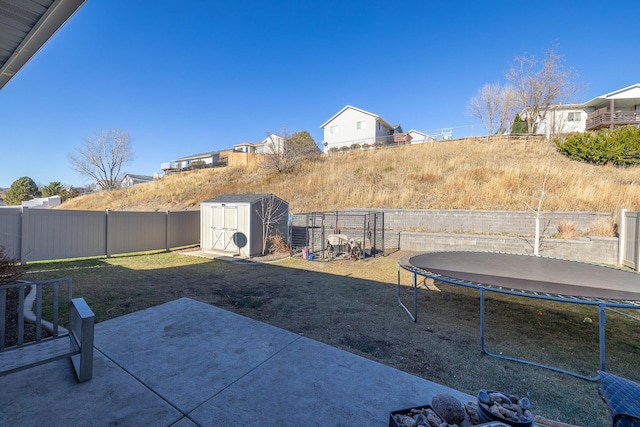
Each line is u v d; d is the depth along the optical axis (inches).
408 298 203.3
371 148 890.1
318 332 142.6
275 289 221.3
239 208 375.9
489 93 1069.8
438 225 426.6
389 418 76.3
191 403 85.4
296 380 98.3
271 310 173.6
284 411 82.6
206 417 79.6
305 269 297.3
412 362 115.6
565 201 408.2
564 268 169.9
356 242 358.6
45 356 94.0
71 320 108.5
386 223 456.4
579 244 322.3
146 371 102.0
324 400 88.0
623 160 503.2
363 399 88.7
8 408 80.4
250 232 367.2
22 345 102.3
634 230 281.4
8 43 124.0
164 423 76.9
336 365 108.8
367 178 621.6
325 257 366.3
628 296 114.7
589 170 496.1
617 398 53.6
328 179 656.4
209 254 384.5
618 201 381.1
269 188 683.4
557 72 833.5
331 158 824.9
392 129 1371.8
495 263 184.5
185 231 451.8
